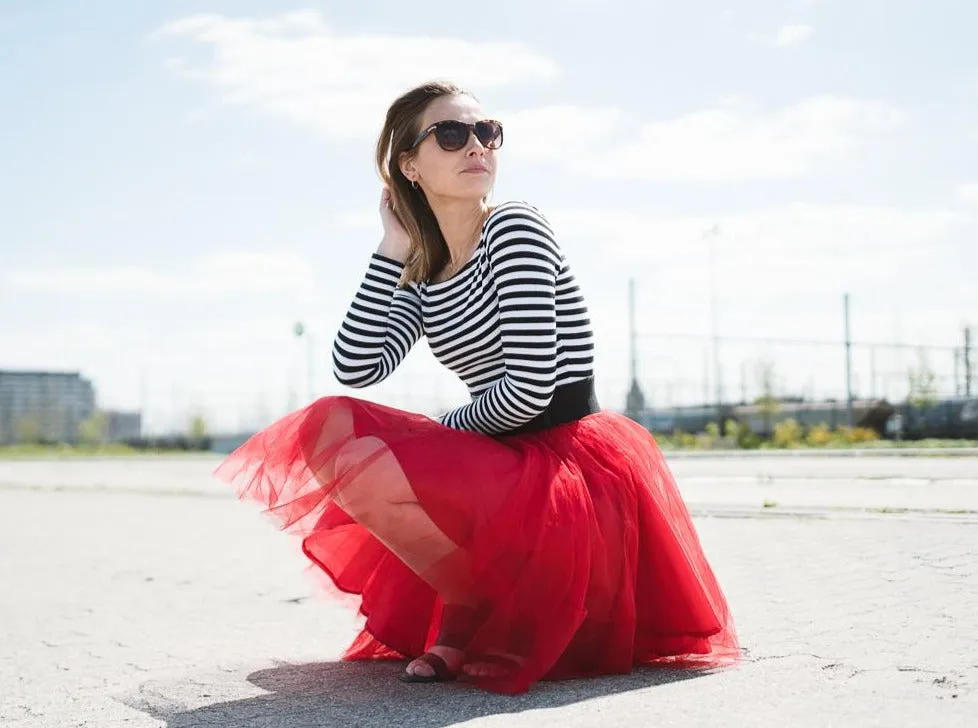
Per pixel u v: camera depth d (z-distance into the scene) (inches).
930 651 116.6
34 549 291.9
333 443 105.8
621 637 110.3
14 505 491.2
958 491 370.6
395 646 121.6
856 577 174.2
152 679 126.0
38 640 158.1
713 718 91.2
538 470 107.7
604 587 108.7
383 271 126.9
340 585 120.6
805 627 135.7
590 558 107.1
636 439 117.7
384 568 121.6
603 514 109.3
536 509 105.7
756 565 196.7
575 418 116.1
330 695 109.1
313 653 138.4
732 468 640.4
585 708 96.2
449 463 104.6
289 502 108.1
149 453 1750.7
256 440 110.8
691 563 114.2
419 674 110.3
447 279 123.4
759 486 446.9
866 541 219.0
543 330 110.8
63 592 207.8
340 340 126.6
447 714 96.5
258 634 155.6
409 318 128.5
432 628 120.1
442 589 108.9
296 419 109.2
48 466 1164.5
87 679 129.0
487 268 115.0
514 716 94.3
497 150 120.9
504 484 105.7
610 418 117.9
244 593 197.9
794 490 410.6
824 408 1318.9
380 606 121.5
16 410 2097.7
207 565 243.4
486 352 117.6
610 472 111.7
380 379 127.6
